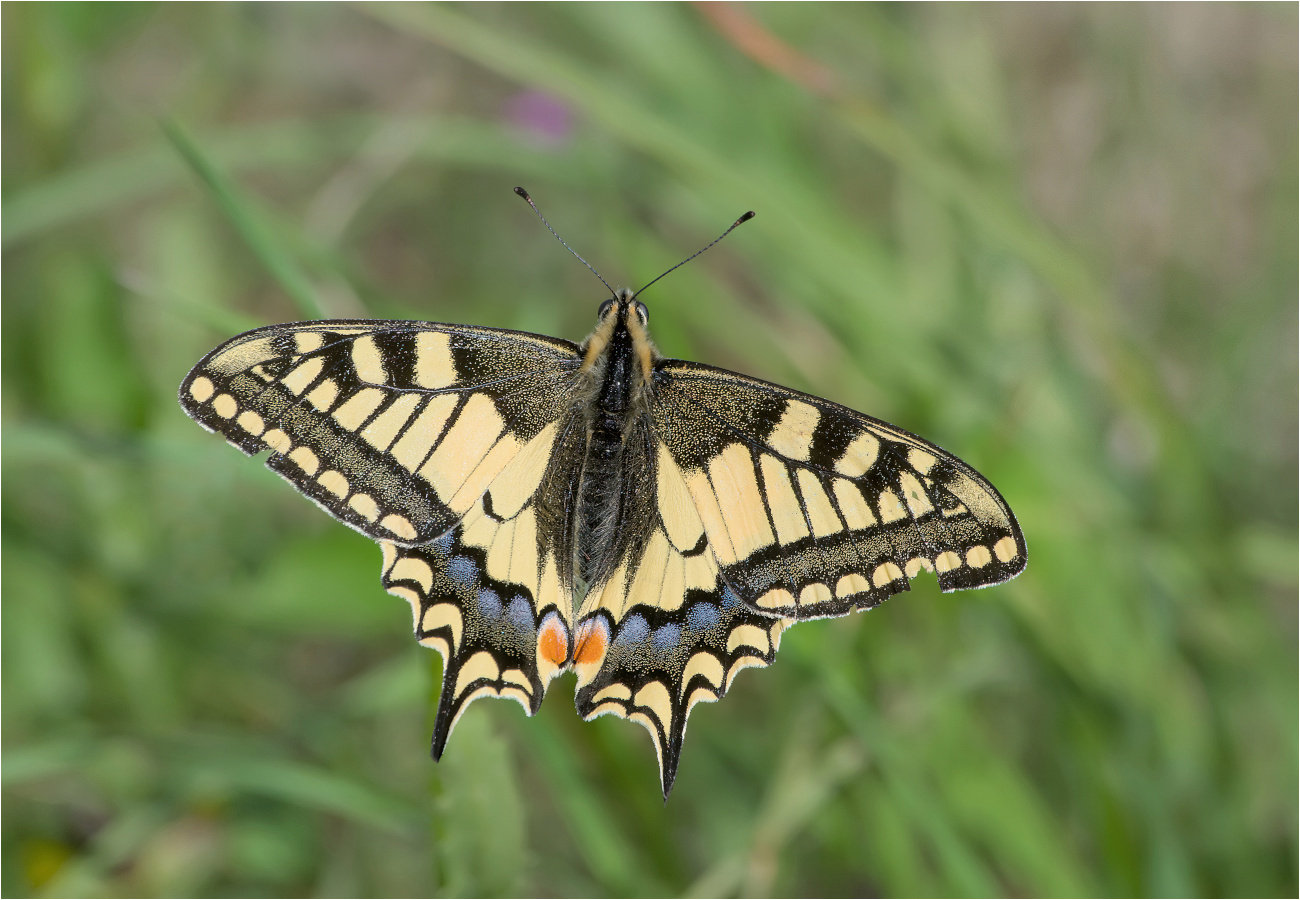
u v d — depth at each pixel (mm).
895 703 783
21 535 796
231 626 796
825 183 822
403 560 759
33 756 777
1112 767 777
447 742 753
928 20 834
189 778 783
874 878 780
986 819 777
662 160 797
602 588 763
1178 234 829
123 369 803
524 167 818
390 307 798
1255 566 789
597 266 847
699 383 768
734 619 763
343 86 866
